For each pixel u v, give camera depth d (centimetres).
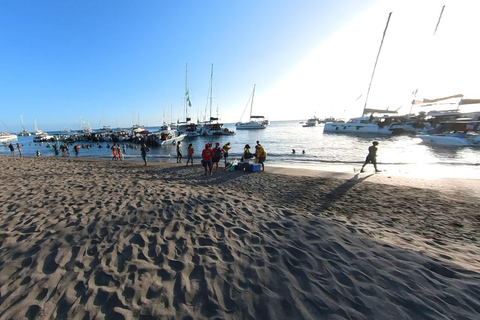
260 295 230
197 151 2772
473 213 531
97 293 231
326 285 243
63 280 250
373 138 3077
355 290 234
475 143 1973
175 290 238
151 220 417
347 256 300
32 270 267
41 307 212
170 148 3183
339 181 888
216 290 238
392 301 219
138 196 573
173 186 714
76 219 415
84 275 260
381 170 1183
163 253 310
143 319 201
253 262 288
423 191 729
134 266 279
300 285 243
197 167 1317
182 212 461
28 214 442
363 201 632
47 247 317
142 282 250
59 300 221
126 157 2300
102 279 254
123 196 573
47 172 995
